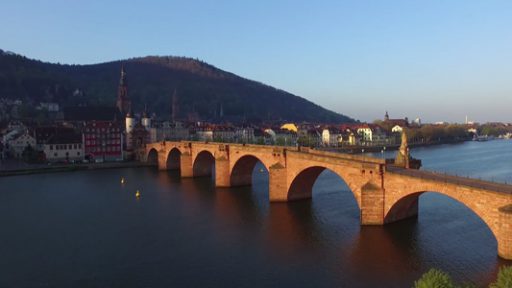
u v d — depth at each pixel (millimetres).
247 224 75625
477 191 53062
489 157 183250
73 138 178375
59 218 83250
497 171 133000
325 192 101750
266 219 78438
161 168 160250
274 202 92062
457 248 58969
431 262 54531
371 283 49406
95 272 54938
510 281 32094
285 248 62188
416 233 65688
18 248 64938
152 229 74312
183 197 102750
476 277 49250
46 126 199000
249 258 58750
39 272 55250
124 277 53219
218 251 61969
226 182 115438
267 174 140375
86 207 93000
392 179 66375
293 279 51438
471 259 54750
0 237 70750
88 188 117875
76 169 158750
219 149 118250
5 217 84375
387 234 65562
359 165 71188
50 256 61156
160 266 56688
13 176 142125
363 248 60406
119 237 69875
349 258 57094
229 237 68375
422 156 193250
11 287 50750
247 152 105438
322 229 70562
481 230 66625
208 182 127688
